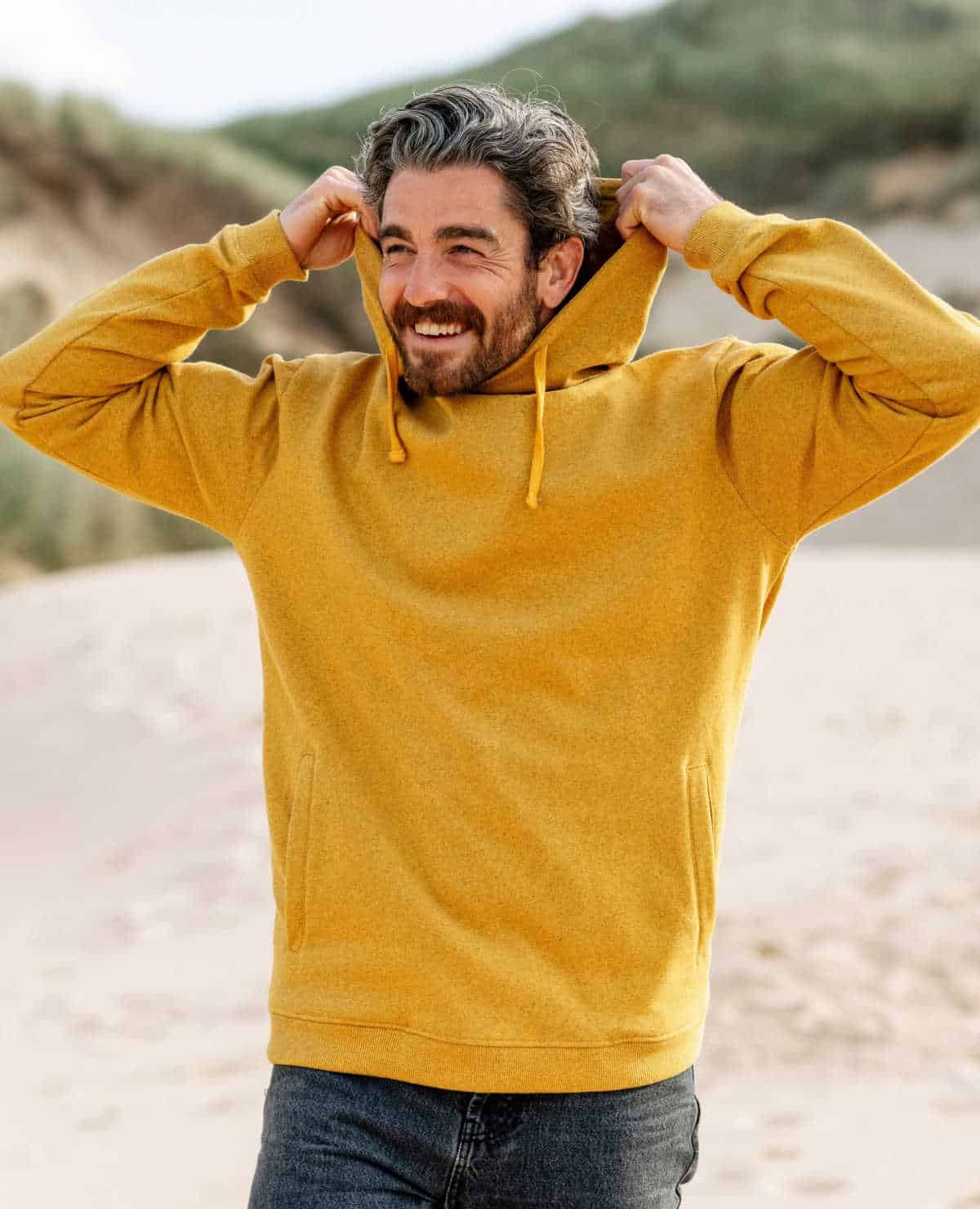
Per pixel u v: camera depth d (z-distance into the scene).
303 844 2.54
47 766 11.34
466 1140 2.39
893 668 11.75
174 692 12.36
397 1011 2.44
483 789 2.46
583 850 2.44
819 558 17.75
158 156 36.53
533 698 2.49
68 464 2.84
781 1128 4.86
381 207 2.64
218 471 2.71
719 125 44.66
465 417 2.56
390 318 2.57
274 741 2.67
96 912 8.61
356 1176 2.37
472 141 2.50
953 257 37.06
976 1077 5.21
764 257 2.58
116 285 2.83
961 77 42.38
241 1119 5.40
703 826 2.50
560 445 2.53
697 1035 2.51
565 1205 2.38
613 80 46.81
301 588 2.64
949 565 16.45
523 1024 2.40
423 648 2.51
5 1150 5.22
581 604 2.48
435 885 2.46
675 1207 2.51
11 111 35.28
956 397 2.41
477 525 2.53
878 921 6.52
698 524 2.52
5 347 32.56
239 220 36.88
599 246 2.74
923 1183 4.36
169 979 7.25
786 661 12.19
